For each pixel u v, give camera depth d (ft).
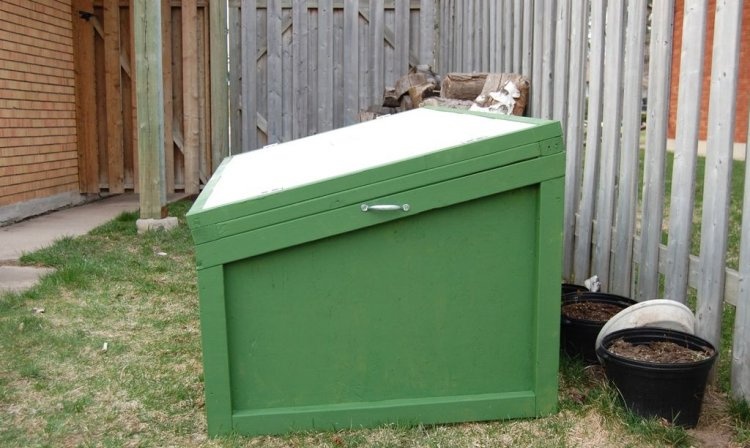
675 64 44.93
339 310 10.00
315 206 9.58
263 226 9.56
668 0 12.21
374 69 30.14
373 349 10.14
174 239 22.79
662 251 12.67
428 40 30.40
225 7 29.99
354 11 29.78
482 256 10.03
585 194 15.93
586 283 14.38
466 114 13.07
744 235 10.52
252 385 10.09
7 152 25.40
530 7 19.27
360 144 11.84
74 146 30.94
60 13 29.48
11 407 11.18
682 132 11.80
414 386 10.27
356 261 9.91
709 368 10.03
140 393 11.66
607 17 14.57
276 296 9.89
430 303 10.09
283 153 13.01
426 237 9.94
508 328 10.24
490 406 10.29
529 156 9.66
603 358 10.57
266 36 30.12
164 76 31.22
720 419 10.48
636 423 10.02
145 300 16.56
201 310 9.71
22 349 13.47
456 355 10.24
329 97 30.22
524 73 19.61
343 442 9.81
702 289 11.40
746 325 10.52
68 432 10.39
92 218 27.12
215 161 30.48
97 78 31.48
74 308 15.88
